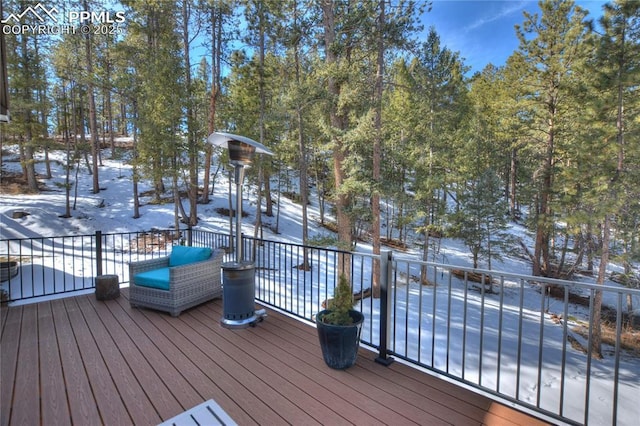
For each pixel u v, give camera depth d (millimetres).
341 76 7535
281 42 9617
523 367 6426
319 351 2822
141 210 13781
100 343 2936
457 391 2248
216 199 15914
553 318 9398
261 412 1993
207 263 3984
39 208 12281
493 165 14430
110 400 2107
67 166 12492
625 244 9156
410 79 10555
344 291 2590
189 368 2512
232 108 11344
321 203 15773
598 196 8211
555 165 11445
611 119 8148
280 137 11953
